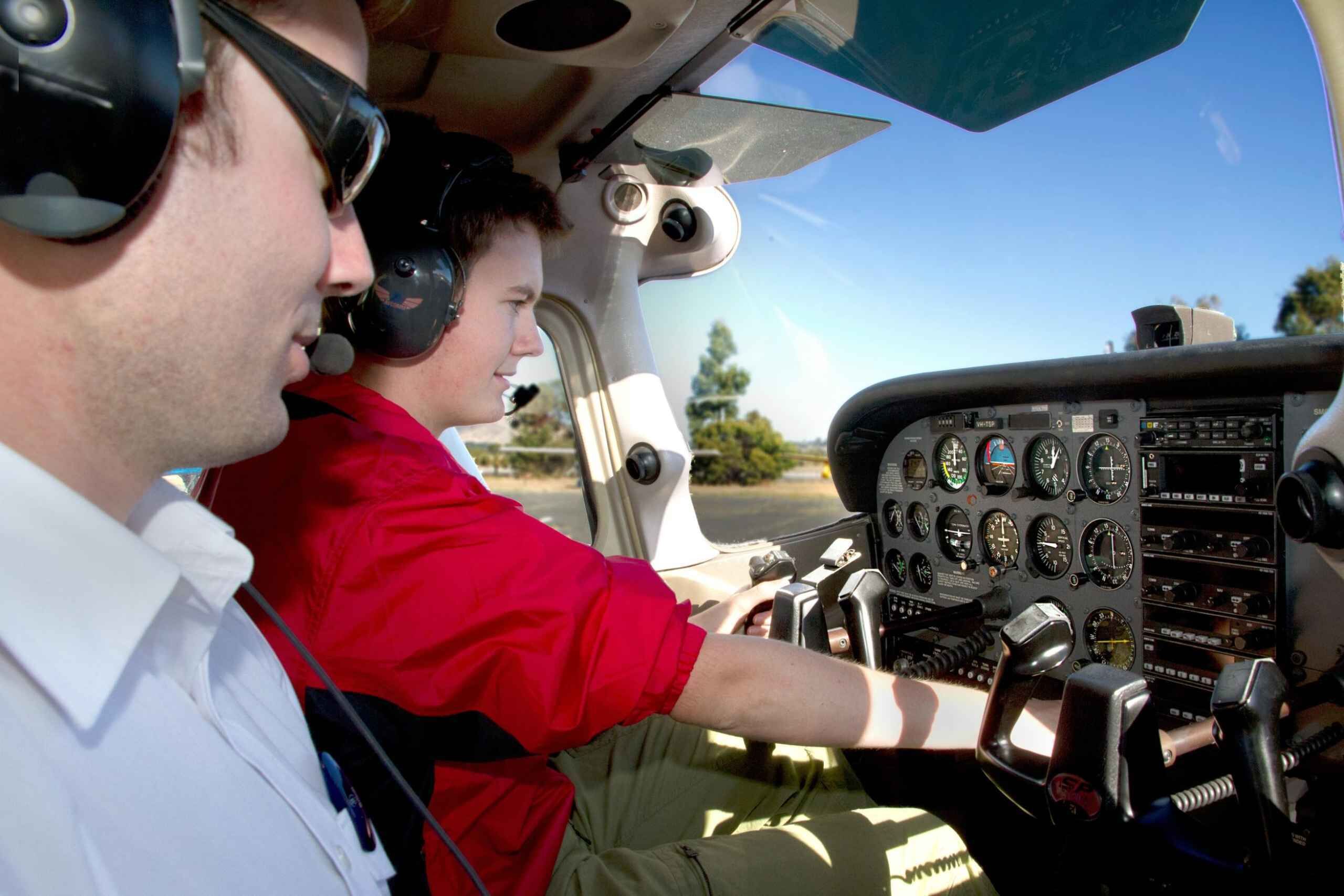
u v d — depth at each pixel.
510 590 0.92
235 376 0.51
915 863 1.31
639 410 2.66
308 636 0.92
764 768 1.60
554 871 1.22
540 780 1.20
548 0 1.31
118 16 0.40
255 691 0.70
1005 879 2.10
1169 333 2.23
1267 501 1.88
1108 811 1.07
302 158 0.52
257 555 0.97
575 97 1.91
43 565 0.45
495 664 0.92
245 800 0.56
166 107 0.42
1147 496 2.12
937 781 2.23
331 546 0.93
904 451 2.81
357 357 1.22
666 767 1.58
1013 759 1.22
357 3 0.63
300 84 0.50
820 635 1.62
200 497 1.05
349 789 0.77
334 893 0.62
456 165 1.13
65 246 0.42
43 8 0.38
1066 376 2.14
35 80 0.38
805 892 1.23
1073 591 2.33
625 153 2.26
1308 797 1.79
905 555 2.85
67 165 0.40
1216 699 1.05
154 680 0.54
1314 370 1.73
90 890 0.43
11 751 0.43
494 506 0.98
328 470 0.98
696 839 1.34
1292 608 1.86
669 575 2.68
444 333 1.21
